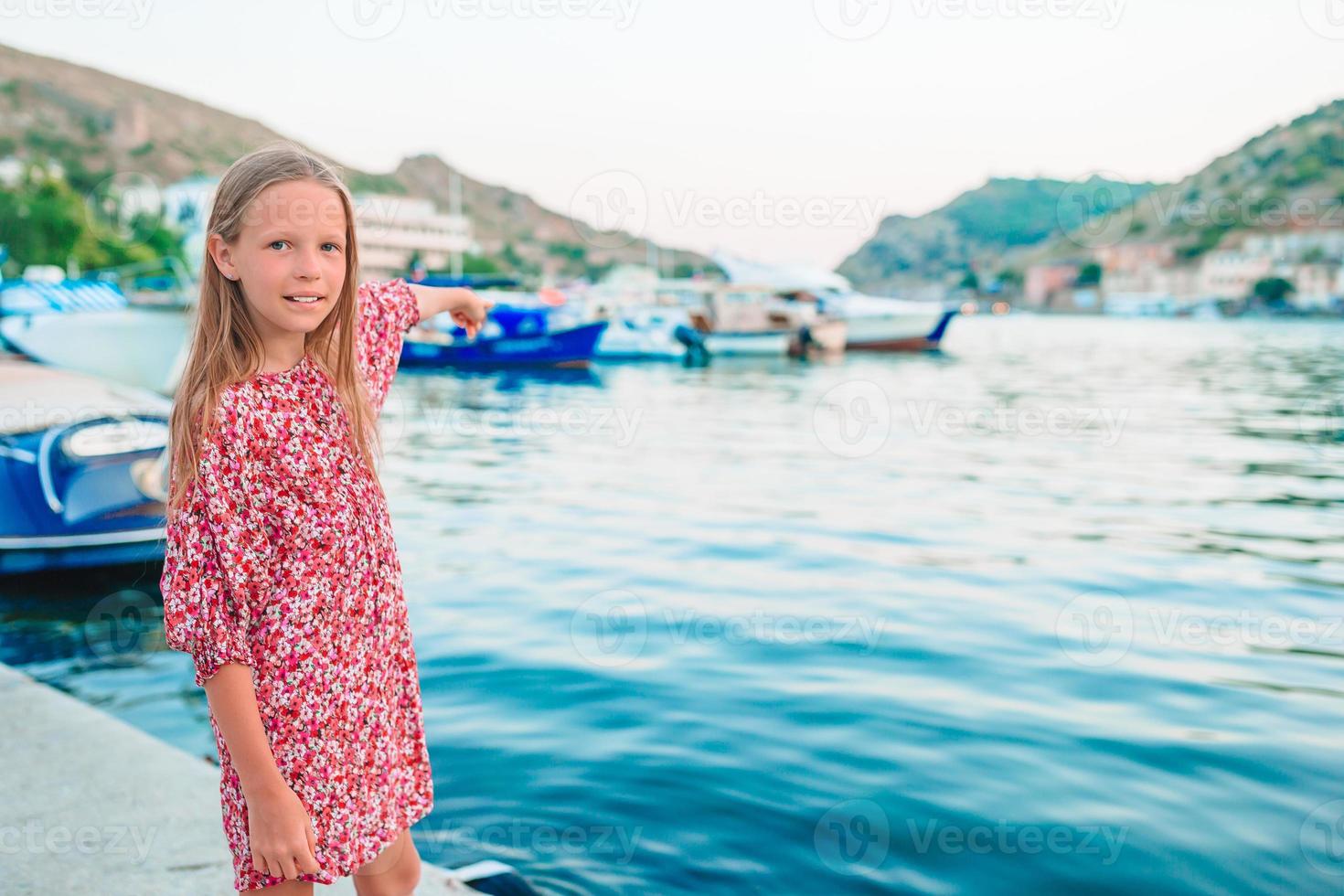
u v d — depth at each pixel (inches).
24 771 100.3
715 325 1058.7
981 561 233.8
